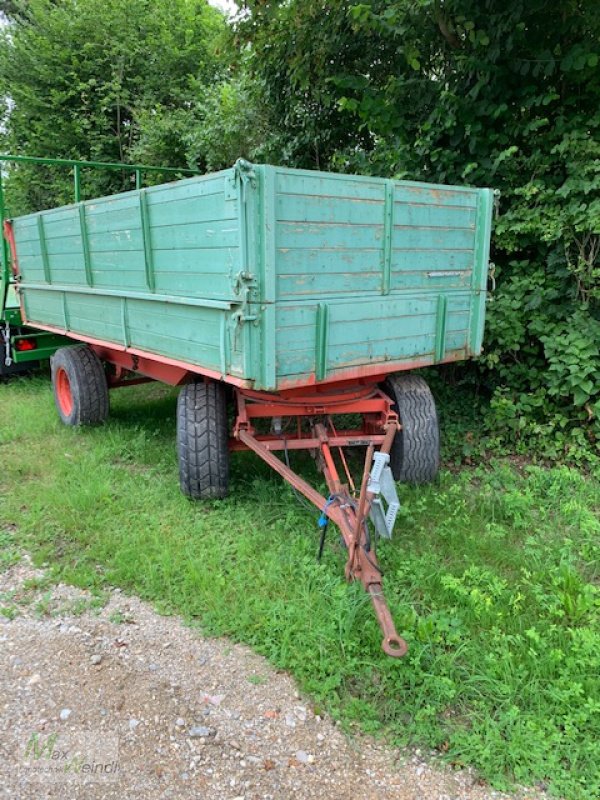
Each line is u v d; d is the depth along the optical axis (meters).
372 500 2.92
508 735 2.49
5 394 7.72
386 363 3.92
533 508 4.43
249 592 3.38
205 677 2.82
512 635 2.99
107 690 2.75
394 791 2.29
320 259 3.41
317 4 5.95
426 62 6.12
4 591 3.48
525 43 5.27
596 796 2.26
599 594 3.32
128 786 2.30
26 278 6.74
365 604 3.12
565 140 4.91
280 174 3.12
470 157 5.73
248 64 7.46
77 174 6.84
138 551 3.77
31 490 4.65
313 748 2.46
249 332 3.22
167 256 3.90
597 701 2.62
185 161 10.94
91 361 5.93
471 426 5.74
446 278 4.20
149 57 12.79
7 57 12.92
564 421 5.22
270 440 4.18
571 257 5.24
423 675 2.72
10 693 2.73
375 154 6.50
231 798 2.25
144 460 5.22
